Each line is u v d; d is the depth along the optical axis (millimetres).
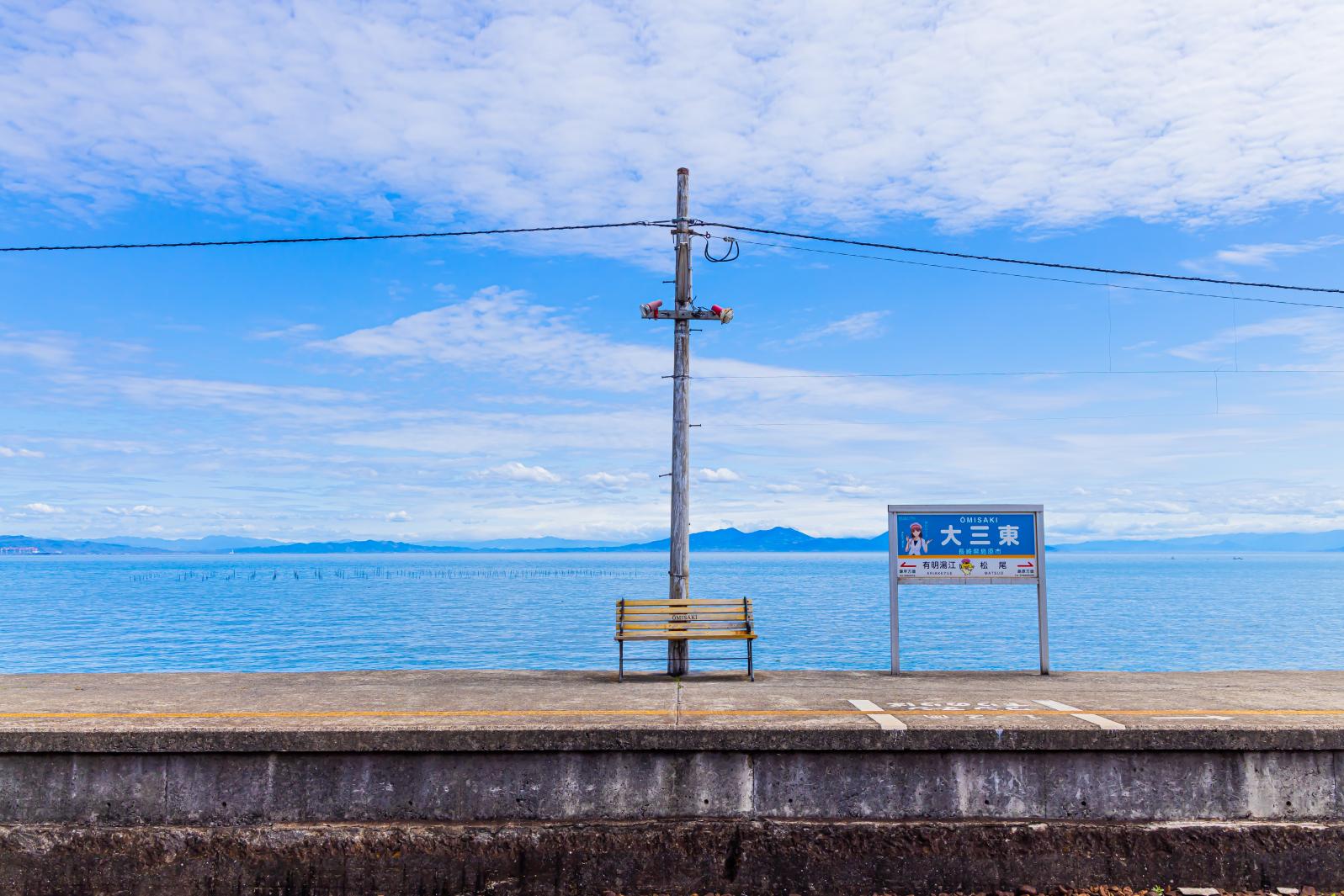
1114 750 7043
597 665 28969
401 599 72250
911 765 7078
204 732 6961
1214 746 7004
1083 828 6953
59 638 39875
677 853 6957
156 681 9516
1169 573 145875
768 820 7023
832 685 9625
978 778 7062
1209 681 9891
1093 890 6867
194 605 64625
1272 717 7504
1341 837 6883
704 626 10391
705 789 7066
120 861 6879
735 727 7113
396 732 7012
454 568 191500
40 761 6992
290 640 38500
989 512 10734
